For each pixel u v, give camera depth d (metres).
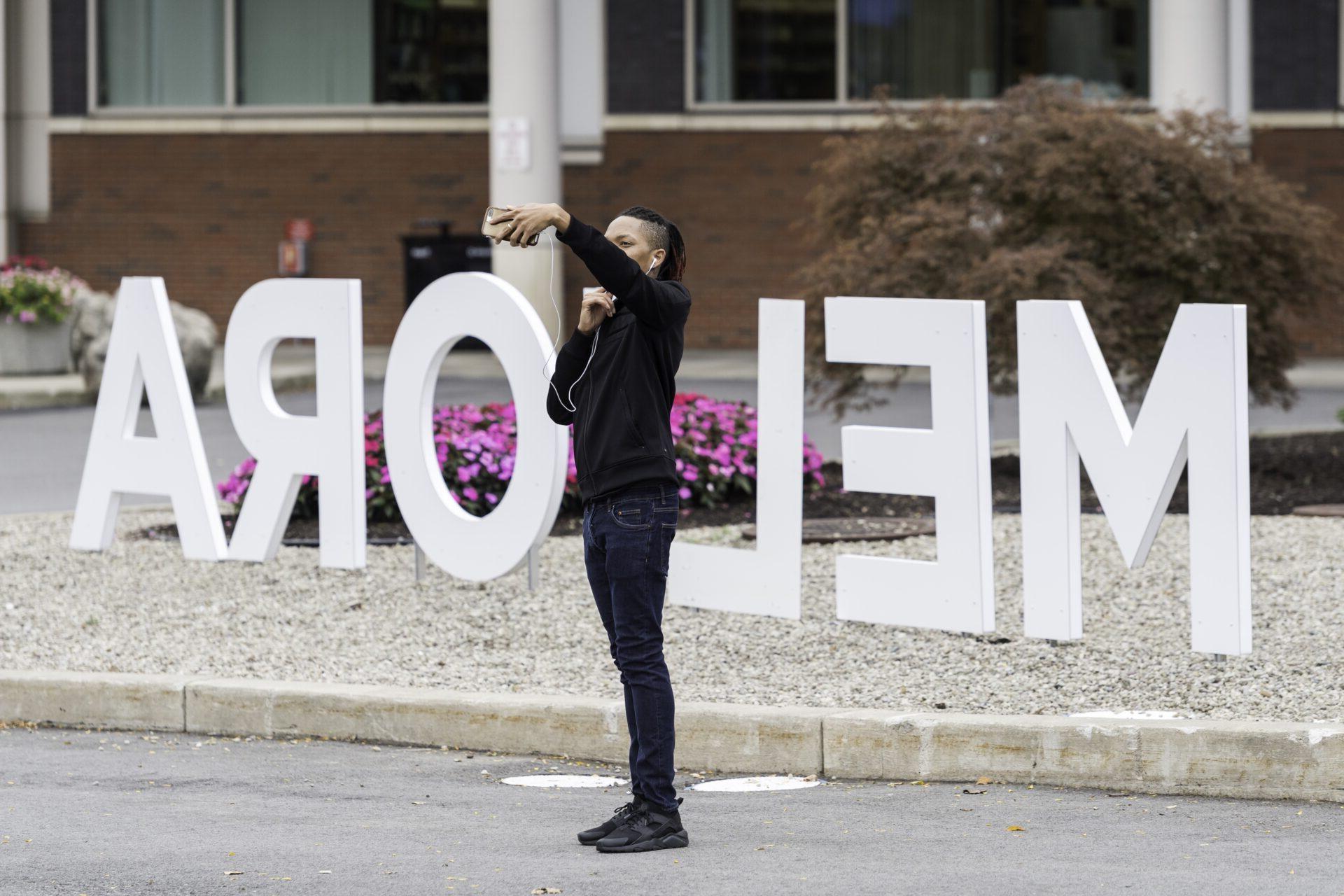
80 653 11.88
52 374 30.09
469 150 37.53
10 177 38.84
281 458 13.49
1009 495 17.75
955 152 18.17
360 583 13.72
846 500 17.62
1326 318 22.92
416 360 12.95
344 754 10.05
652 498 7.67
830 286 18.06
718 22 36.62
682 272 8.08
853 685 10.65
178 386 13.92
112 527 14.62
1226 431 10.32
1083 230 17.97
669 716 7.81
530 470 12.49
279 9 38.75
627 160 36.66
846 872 7.36
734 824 8.31
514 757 9.99
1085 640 11.57
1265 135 34.59
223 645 12.06
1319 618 11.84
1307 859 7.50
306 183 38.03
